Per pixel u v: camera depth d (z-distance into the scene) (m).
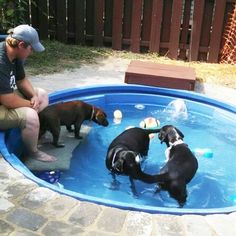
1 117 2.35
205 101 3.51
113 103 3.57
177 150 2.34
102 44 4.94
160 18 4.64
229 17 4.52
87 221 1.69
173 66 4.09
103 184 2.35
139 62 4.12
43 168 2.44
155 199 2.21
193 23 4.58
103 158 2.64
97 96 3.49
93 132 2.98
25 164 2.44
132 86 3.62
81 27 4.89
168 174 2.15
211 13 4.55
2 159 2.13
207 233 1.66
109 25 4.86
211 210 1.82
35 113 2.38
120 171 2.24
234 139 3.06
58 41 4.98
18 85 2.57
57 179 2.36
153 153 2.75
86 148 2.74
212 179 2.48
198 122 3.32
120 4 4.68
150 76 3.70
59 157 2.57
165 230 1.66
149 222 1.70
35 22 4.92
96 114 2.85
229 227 1.71
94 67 4.22
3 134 2.39
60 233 1.61
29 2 4.79
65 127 3.01
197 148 2.86
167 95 3.62
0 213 1.71
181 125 3.24
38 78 3.75
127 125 3.16
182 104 3.46
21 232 1.61
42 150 2.64
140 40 4.81
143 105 3.59
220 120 3.37
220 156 2.78
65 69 4.08
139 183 2.35
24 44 2.27
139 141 2.52
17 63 2.46
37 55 4.37
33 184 1.93
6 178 1.96
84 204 1.79
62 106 2.70
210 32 4.62
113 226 1.67
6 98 2.32
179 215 1.77
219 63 4.68
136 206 1.79
